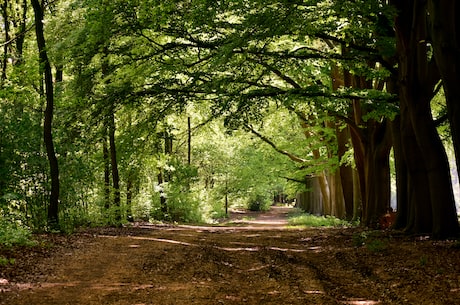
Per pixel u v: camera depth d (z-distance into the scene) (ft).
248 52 49.39
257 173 156.76
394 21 44.68
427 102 43.14
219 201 164.45
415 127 43.14
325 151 113.09
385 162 64.28
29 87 59.98
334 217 96.07
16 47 71.56
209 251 43.32
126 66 57.36
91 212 66.74
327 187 114.83
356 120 65.26
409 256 34.91
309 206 174.50
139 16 49.34
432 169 42.57
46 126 51.08
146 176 102.78
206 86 52.49
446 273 28.43
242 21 47.88
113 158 70.69
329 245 47.32
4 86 55.77
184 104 59.41
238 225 105.50
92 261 35.96
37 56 54.54
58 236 47.73
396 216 53.72
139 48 55.72
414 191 46.68
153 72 57.93
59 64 53.72
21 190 52.65
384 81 67.31
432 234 42.47
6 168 50.42
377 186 63.98
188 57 60.34
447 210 41.96
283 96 51.24
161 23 49.55
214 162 162.61
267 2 41.60
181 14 50.42
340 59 52.60
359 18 45.32
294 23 42.37
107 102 55.88
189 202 110.73
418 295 24.82
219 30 55.42
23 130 52.01
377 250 39.09
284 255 41.19
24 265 32.17
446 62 34.68
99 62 56.90
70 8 56.65
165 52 57.57
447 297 23.86
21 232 40.52
